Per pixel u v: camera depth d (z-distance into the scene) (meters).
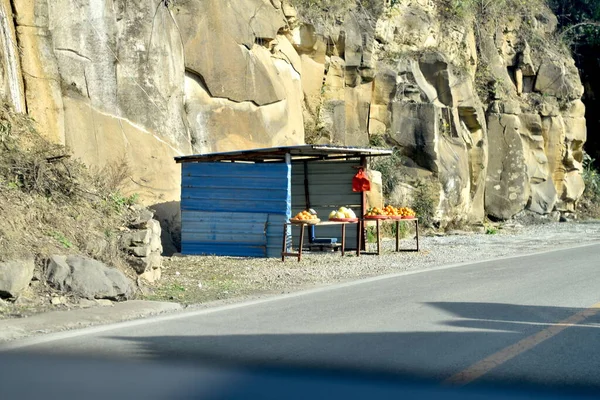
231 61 22.31
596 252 19.31
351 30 28.00
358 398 6.00
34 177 12.84
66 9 17.92
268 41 24.33
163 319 9.66
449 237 25.88
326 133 26.92
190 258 17.56
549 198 36.03
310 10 26.77
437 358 7.35
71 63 17.91
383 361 7.23
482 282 13.21
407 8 31.09
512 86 36.66
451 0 33.56
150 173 19.27
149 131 19.53
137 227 13.37
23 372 6.79
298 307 10.62
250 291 12.67
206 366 7.04
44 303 10.26
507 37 37.31
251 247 18.25
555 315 9.73
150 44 19.75
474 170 32.34
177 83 20.61
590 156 43.62
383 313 9.98
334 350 7.73
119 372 6.79
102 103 18.58
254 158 19.95
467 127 32.41
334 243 19.89
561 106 37.94
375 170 26.56
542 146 36.03
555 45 40.09
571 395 6.10
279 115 24.08
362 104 28.52
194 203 18.59
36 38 16.91
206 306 10.92
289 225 18.11
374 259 17.95
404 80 29.84
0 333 8.55
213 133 21.80
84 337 8.45
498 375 6.72
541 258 17.78
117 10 19.19
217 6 22.05
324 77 27.53
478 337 8.34
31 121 15.59
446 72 30.62
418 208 28.22
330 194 20.91
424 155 28.97
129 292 11.34
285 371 6.86
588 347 7.84
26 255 10.60
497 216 33.66
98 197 14.03
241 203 18.36
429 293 11.87
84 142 17.86
